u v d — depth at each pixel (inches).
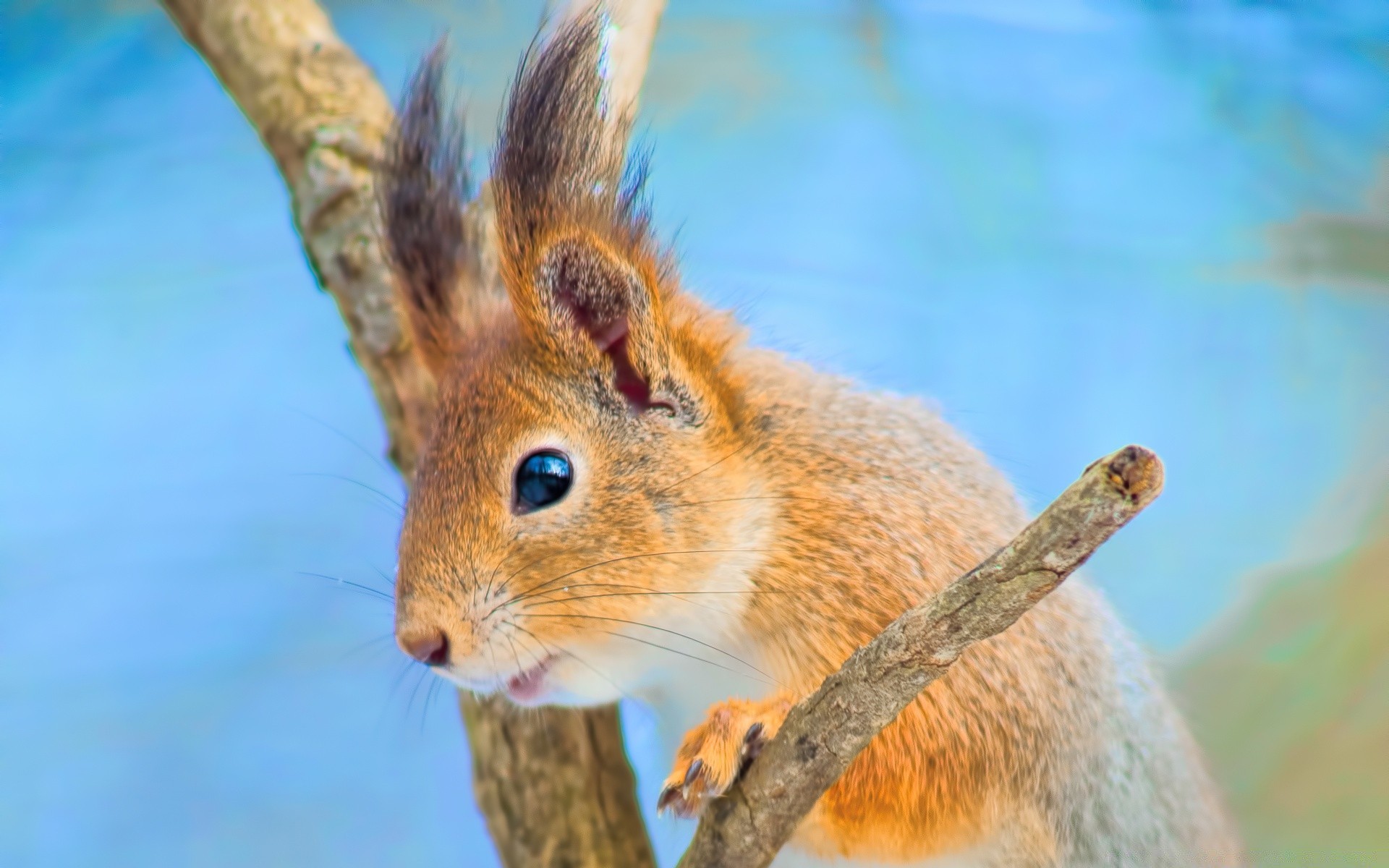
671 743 96.3
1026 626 95.7
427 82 96.2
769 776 93.8
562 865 96.5
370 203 97.0
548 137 95.3
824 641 95.5
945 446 96.4
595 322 95.3
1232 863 97.3
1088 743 95.8
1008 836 95.6
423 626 95.1
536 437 95.3
